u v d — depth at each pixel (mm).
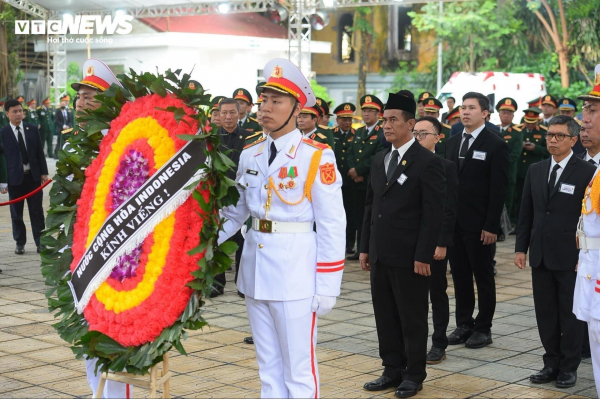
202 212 4152
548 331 5875
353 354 6449
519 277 10008
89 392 5395
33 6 22578
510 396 5516
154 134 4289
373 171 5801
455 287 6969
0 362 6078
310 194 4363
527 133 14008
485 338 6801
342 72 36625
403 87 33969
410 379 5488
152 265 4180
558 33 28203
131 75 4457
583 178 5867
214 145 4148
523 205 6211
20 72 29219
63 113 26484
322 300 4336
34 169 10891
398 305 5516
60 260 4641
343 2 17562
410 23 35094
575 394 5602
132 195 4262
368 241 5984
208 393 5402
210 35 26375
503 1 29188
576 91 26875
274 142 4418
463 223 6785
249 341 6688
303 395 4324
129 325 4191
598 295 4910
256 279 4340
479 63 30094
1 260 10609
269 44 27531
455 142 7047
